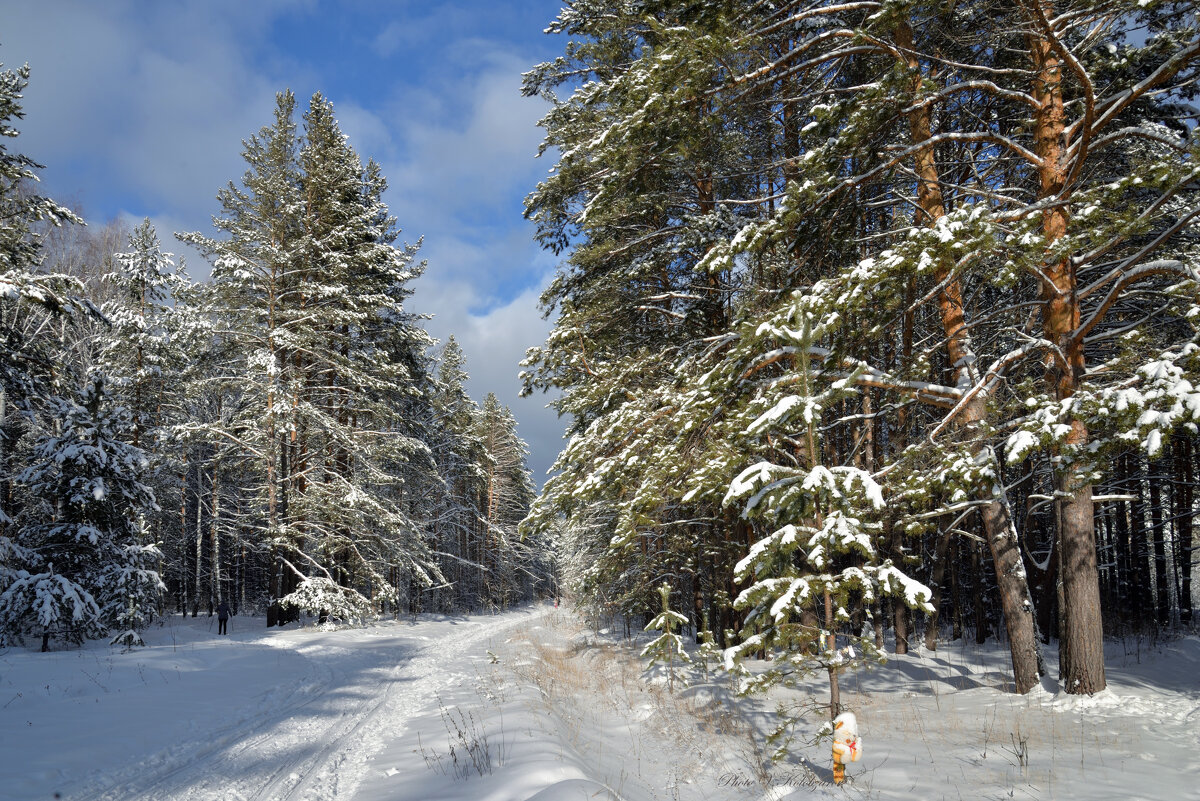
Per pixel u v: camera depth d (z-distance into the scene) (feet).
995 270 27.76
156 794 20.67
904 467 29.07
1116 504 65.72
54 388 63.26
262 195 83.92
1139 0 25.52
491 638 80.23
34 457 59.41
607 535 66.39
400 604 128.06
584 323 47.65
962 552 68.39
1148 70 33.99
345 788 21.68
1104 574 74.18
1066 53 26.63
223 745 26.91
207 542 129.59
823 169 30.55
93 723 28.55
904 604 50.88
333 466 95.25
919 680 40.65
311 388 86.99
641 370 43.96
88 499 56.59
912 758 23.62
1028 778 20.27
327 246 88.02
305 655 58.29
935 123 42.50
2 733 26.00
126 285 84.23
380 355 91.50
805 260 36.40
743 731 29.66
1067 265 31.89
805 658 21.20
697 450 34.22
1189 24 27.14
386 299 89.35
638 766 25.05
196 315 78.23
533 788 18.38
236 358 84.12
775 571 21.58
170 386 89.35
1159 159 23.95
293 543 82.23
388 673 49.98
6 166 61.00
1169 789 18.71
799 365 24.40
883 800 18.83
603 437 38.65
